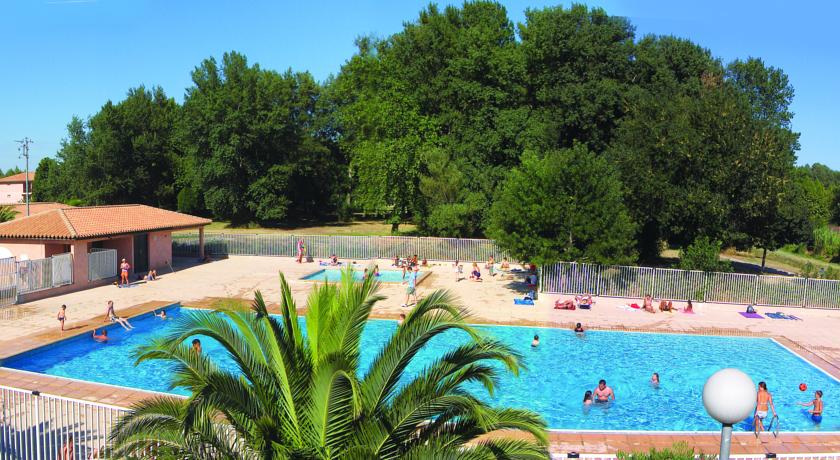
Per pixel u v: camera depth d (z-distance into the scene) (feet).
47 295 94.27
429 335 26.00
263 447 23.81
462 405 24.88
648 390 61.46
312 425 24.39
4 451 36.65
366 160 183.32
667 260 149.28
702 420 53.88
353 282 28.73
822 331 84.23
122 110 228.84
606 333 81.46
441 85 170.19
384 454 24.90
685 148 112.16
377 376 25.91
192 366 26.86
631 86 151.43
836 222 244.01
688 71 160.76
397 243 144.46
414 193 172.55
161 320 83.35
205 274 119.14
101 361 66.39
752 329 84.64
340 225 230.89
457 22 194.39
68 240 97.66
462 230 156.46
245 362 26.89
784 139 120.57
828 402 58.44
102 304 89.61
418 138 168.45
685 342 78.28
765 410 47.75
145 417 26.09
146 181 235.81
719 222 113.80
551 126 151.84
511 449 27.12
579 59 156.04
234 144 204.03
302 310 86.63
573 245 103.30
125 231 108.78
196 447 25.44
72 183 234.58
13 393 36.52
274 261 139.13
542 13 172.14
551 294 101.96
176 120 242.37
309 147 226.79
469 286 113.39
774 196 112.78
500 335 79.92
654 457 32.14
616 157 125.18
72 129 245.86
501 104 169.07
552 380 64.08
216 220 239.91
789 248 199.62
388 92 178.70
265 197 214.90
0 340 69.05
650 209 117.60
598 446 43.80
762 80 189.98
